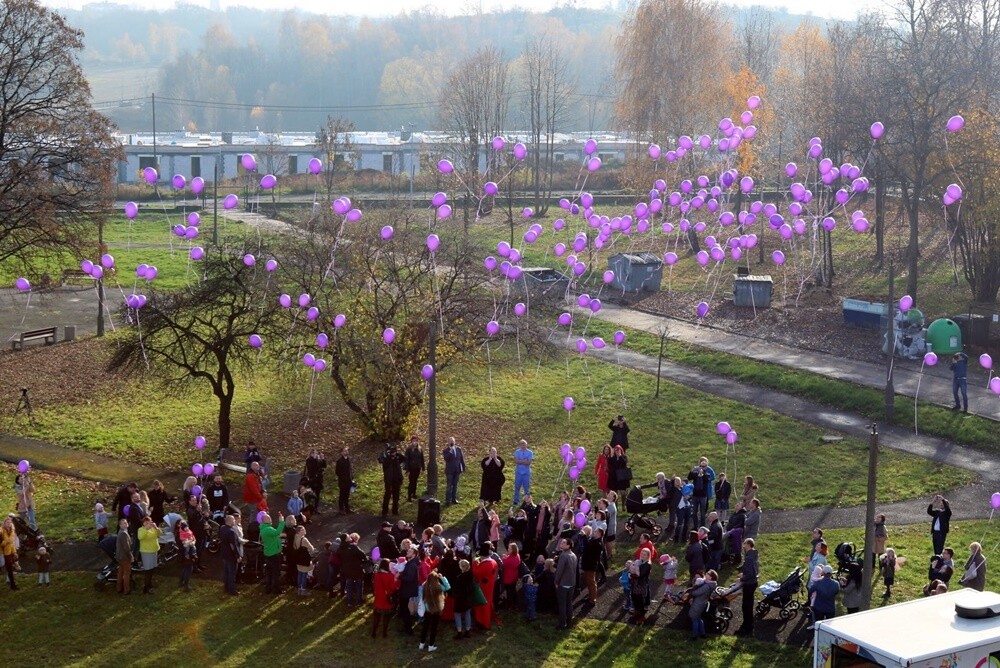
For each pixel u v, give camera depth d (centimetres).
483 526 2406
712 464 3188
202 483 2909
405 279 3253
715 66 7119
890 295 3600
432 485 2850
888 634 1539
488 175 7862
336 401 3825
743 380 4166
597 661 1998
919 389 3872
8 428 3531
